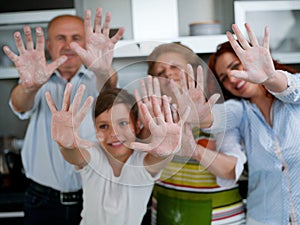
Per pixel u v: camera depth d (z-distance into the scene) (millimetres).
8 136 2881
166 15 2570
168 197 1654
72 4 2527
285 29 2592
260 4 2559
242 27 2566
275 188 1589
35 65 1572
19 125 2947
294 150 1552
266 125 1609
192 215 1628
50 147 1888
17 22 2535
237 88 1618
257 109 1629
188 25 2852
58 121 1285
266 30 1330
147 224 1958
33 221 1954
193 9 2879
